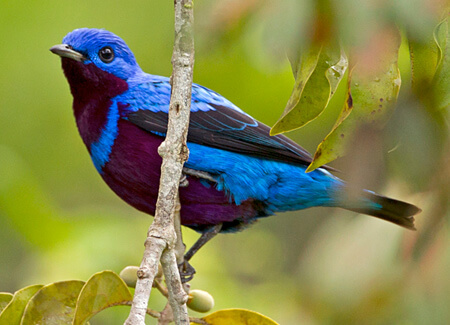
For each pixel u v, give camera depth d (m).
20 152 13.82
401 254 9.06
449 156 5.34
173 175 6.62
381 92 5.58
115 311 12.01
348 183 5.28
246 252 15.84
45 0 13.25
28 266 12.85
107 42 10.54
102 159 10.43
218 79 12.76
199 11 5.21
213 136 10.47
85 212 13.75
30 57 13.30
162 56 13.44
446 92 5.32
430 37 5.12
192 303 7.91
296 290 12.12
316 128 15.54
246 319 7.88
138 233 12.82
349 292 9.55
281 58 4.99
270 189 10.68
